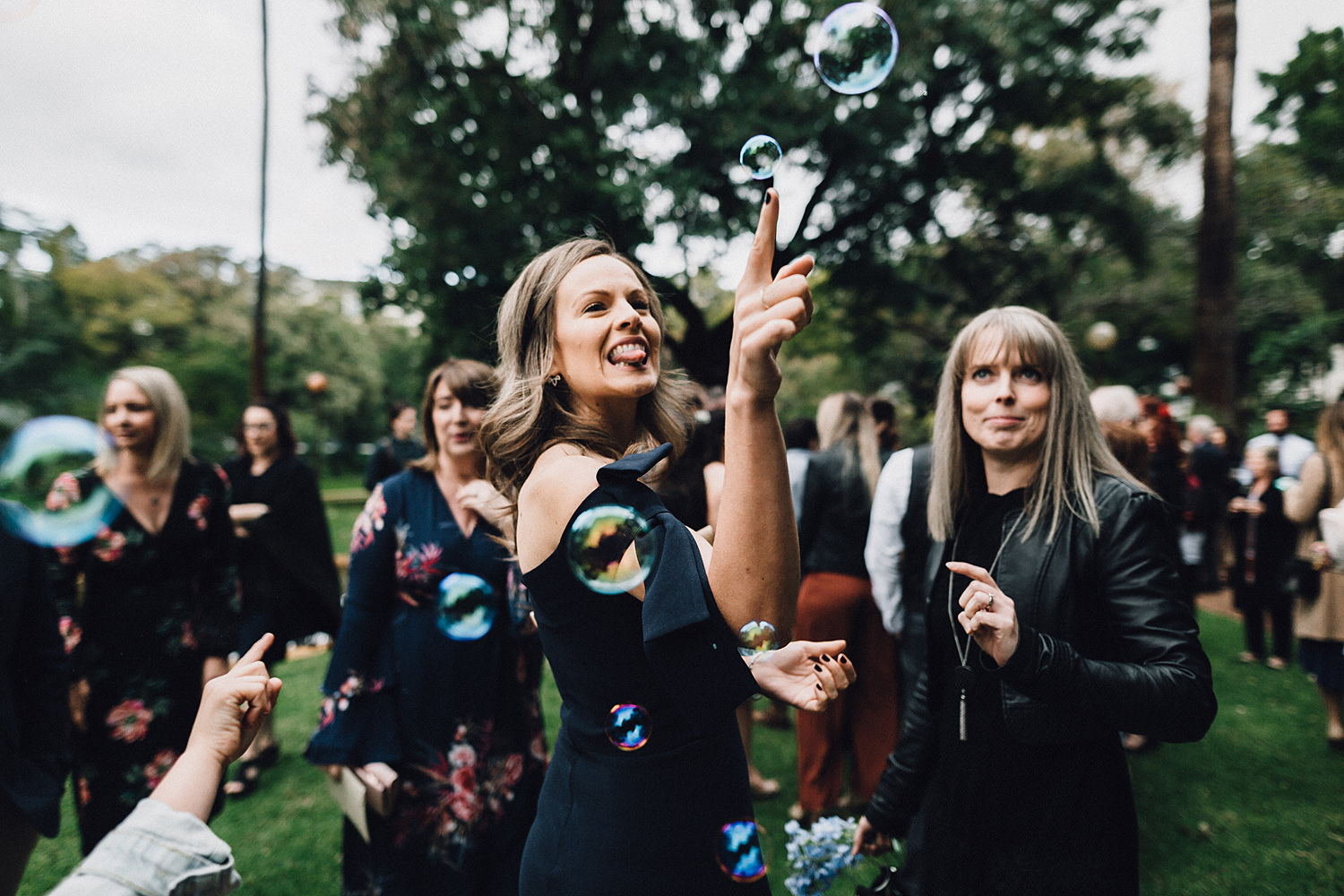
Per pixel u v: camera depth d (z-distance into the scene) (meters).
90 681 2.19
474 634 1.79
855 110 11.74
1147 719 1.17
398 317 39.84
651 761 0.96
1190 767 3.48
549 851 1.01
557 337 1.02
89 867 0.68
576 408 1.06
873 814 1.56
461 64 11.91
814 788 2.89
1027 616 1.38
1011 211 15.59
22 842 1.49
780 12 11.56
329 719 1.85
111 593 2.21
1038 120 13.86
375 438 35.84
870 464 2.91
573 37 12.26
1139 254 16.36
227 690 0.79
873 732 2.93
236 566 2.44
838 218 14.13
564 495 0.93
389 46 11.55
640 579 0.83
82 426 2.08
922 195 14.10
